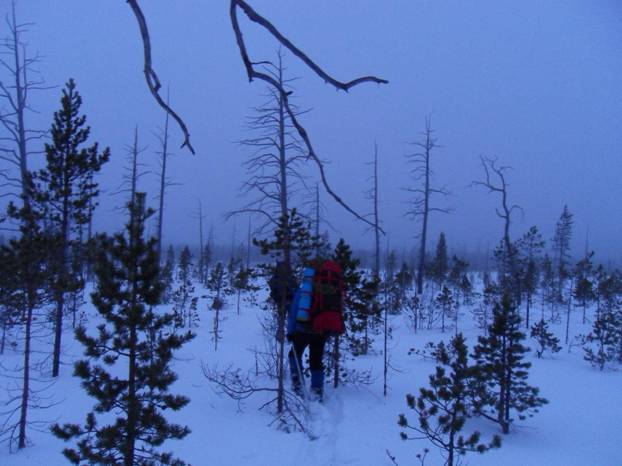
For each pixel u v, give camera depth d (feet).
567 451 21.63
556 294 82.79
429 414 16.22
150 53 3.97
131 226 14.84
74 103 35.14
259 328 54.44
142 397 14.62
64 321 51.93
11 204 25.81
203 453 18.99
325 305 25.72
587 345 53.88
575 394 32.24
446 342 49.93
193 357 37.45
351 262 30.78
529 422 26.37
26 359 21.43
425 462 18.99
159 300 15.23
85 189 35.19
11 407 25.67
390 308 66.95
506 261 71.46
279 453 19.22
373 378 33.12
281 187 34.76
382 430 22.61
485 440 22.90
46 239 26.22
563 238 102.22
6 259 24.40
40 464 18.67
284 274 25.16
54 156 34.14
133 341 14.60
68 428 13.89
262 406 24.38
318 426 22.31
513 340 26.86
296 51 4.16
